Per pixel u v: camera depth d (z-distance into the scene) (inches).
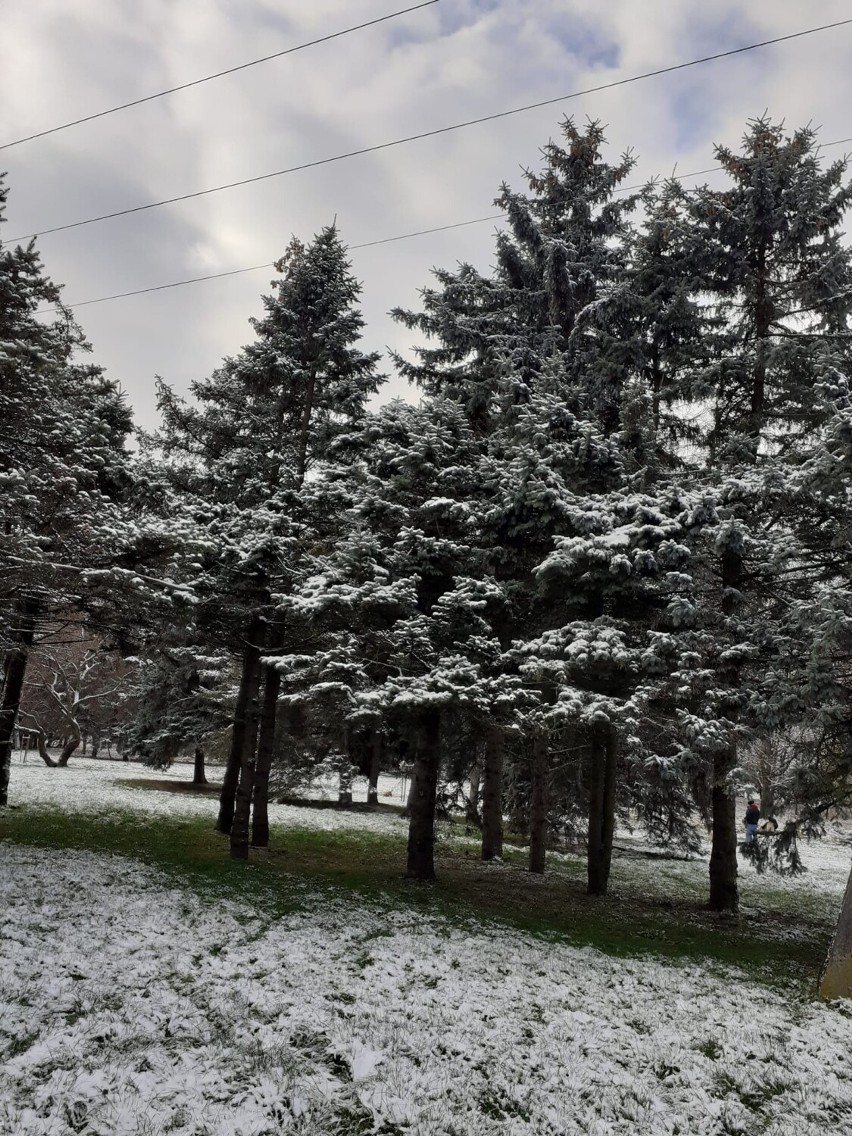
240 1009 266.5
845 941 382.0
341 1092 222.2
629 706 448.5
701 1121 232.4
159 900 399.5
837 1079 272.5
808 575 566.3
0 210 494.6
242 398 755.4
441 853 765.9
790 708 465.1
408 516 556.4
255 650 620.7
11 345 465.4
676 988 363.6
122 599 507.5
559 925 475.8
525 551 561.3
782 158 580.7
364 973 324.8
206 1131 192.9
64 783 961.5
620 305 637.3
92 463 567.2
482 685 465.7
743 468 556.4
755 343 588.1
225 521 601.3
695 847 888.3
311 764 920.9
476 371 787.4
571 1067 256.7
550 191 779.4
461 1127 211.8
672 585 482.3
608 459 537.0
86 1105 196.2
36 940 305.9
